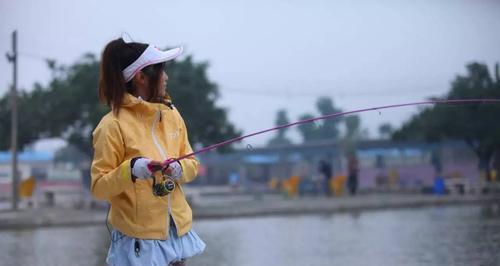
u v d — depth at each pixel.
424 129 37.91
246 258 12.73
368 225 19.28
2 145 32.75
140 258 4.07
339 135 76.19
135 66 4.22
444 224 18.44
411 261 11.61
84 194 33.19
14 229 21.09
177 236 4.21
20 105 31.48
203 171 61.38
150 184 4.10
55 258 13.20
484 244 13.54
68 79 31.39
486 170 38.12
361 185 47.75
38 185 42.84
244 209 26.52
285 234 17.42
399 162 46.78
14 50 27.56
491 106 34.97
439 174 42.84
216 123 32.16
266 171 58.19
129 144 4.09
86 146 32.31
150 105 4.17
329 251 13.44
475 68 32.94
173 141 4.27
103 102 4.29
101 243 15.99
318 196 37.56
